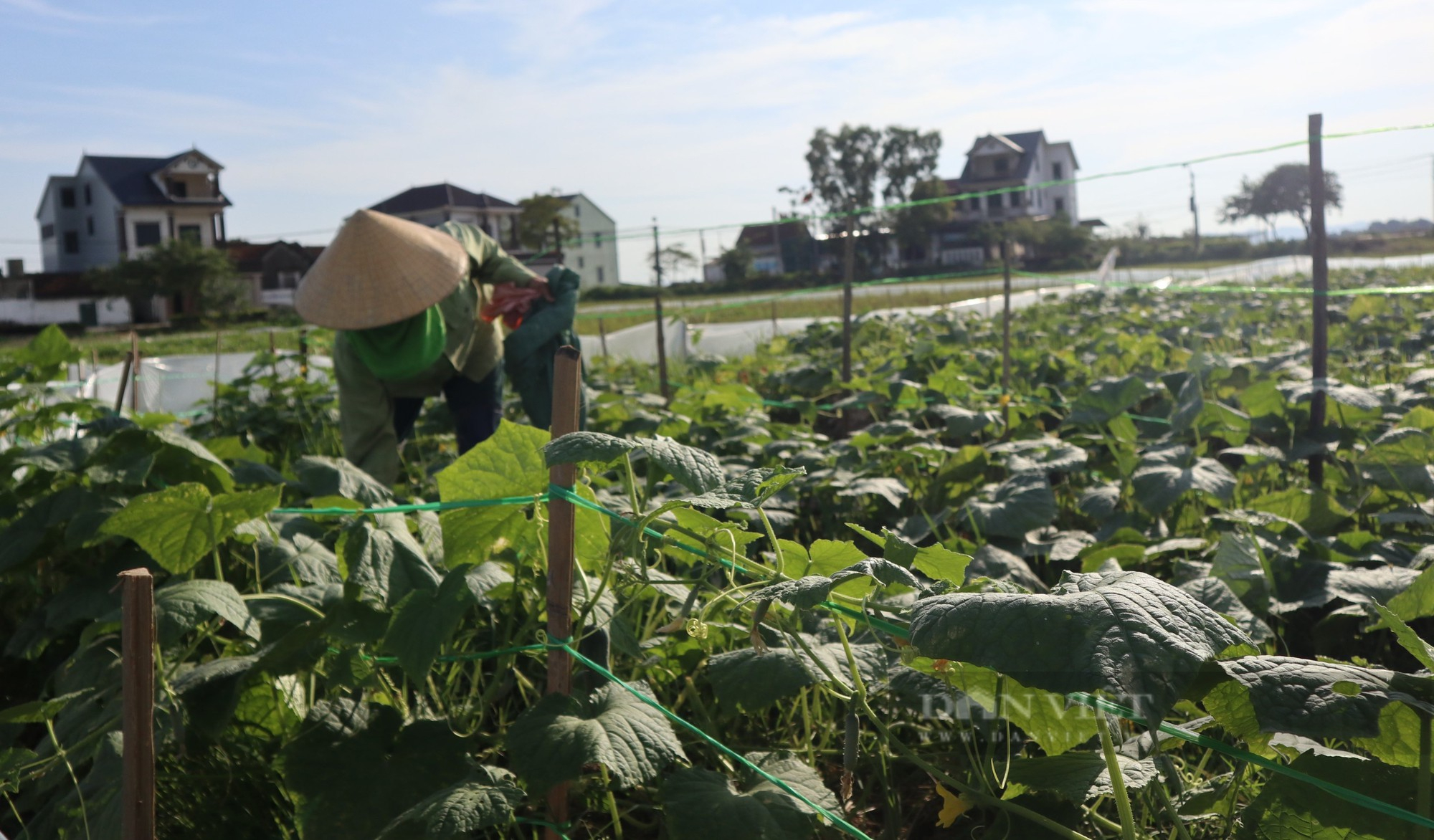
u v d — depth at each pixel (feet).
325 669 9.36
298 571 9.88
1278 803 6.08
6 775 8.20
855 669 7.53
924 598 6.28
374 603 8.73
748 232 241.35
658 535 7.99
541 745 7.08
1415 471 13.15
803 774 7.66
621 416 20.54
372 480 11.82
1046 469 15.43
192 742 8.44
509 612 9.29
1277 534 11.83
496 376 15.75
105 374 31.19
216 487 12.28
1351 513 12.60
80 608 10.11
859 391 25.34
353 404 14.85
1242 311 39.81
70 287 178.81
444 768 7.93
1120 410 18.33
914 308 73.20
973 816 8.14
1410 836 5.73
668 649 9.67
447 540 9.02
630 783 6.82
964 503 14.47
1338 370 23.95
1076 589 5.88
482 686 10.48
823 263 213.66
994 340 37.11
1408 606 8.08
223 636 11.46
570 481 7.89
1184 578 10.94
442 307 14.42
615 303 152.76
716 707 9.80
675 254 199.82
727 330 54.44
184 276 166.09
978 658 5.42
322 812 7.65
